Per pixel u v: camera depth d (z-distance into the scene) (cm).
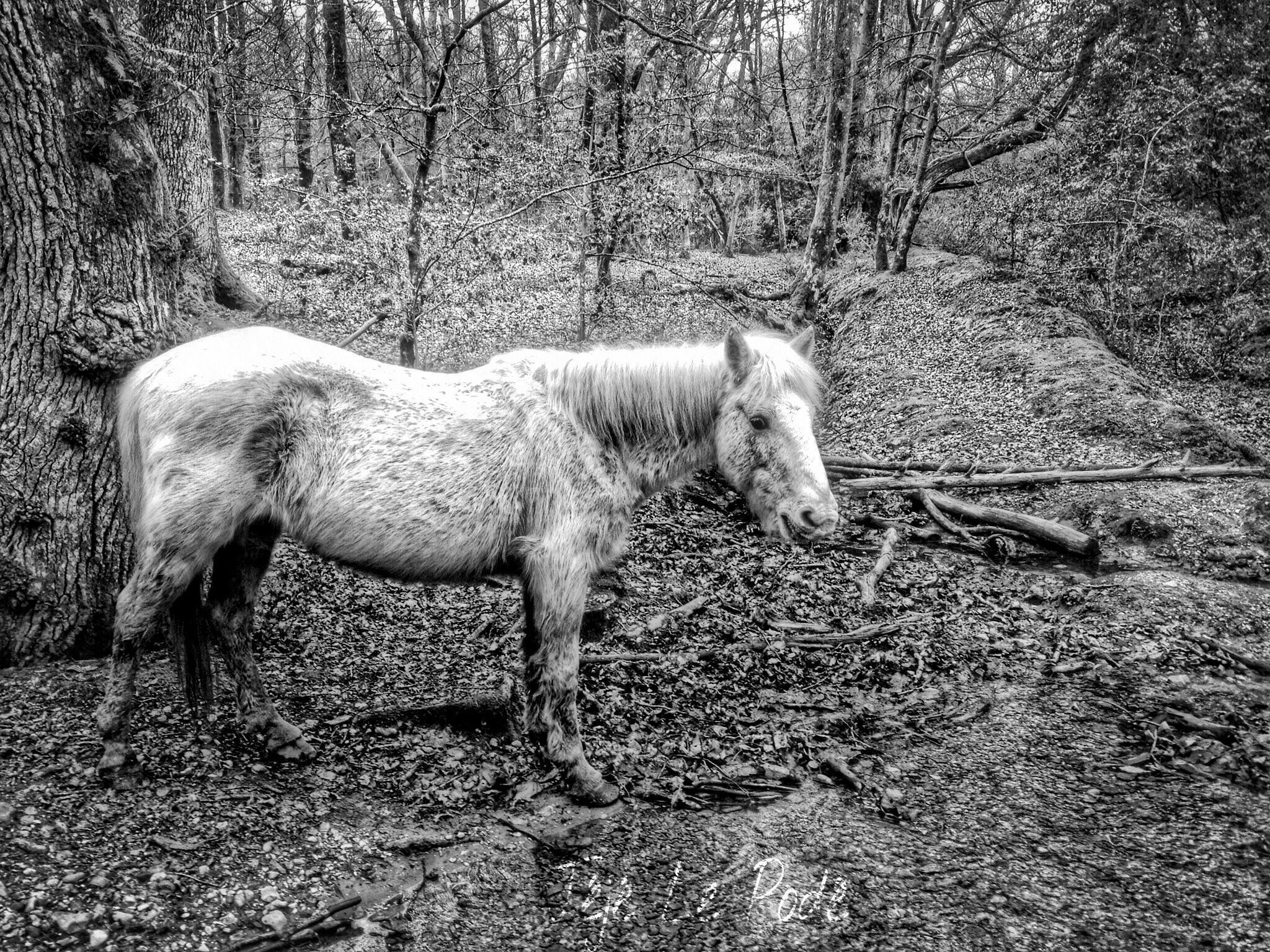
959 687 535
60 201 429
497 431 389
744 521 791
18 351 431
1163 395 1168
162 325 469
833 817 402
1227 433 1001
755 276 1911
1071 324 1369
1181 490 862
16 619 431
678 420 413
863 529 820
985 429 1072
